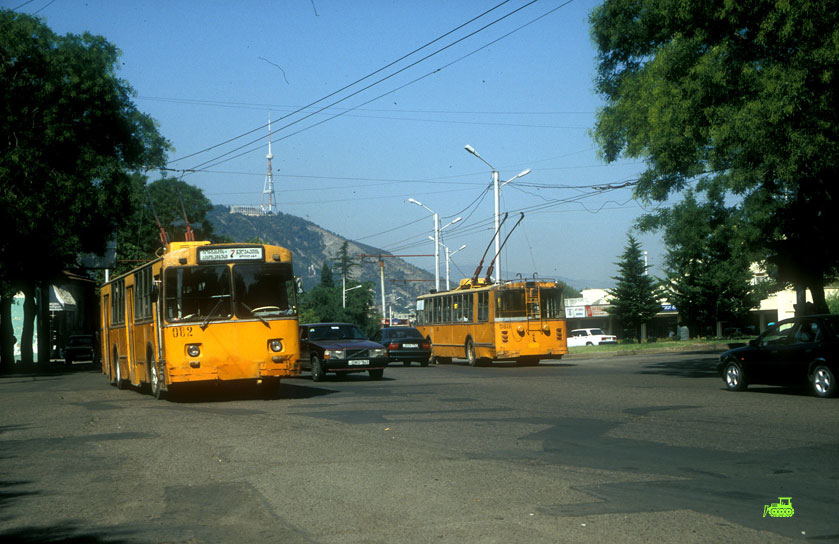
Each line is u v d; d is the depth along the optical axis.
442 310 39.06
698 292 77.06
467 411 15.23
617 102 27.59
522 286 33.62
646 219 33.41
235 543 6.21
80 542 6.38
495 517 6.74
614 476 8.41
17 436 13.24
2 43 34.31
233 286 18.34
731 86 19.89
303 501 7.56
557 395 18.52
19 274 37.97
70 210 35.16
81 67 35.75
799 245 26.84
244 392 20.94
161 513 7.28
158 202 79.19
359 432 12.31
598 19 29.42
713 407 15.10
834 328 16.78
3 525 7.06
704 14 20.27
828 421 12.77
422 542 6.05
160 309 18.36
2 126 34.50
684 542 5.91
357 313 128.50
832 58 17.83
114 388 25.09
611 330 101.62
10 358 45.06
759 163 19.83
